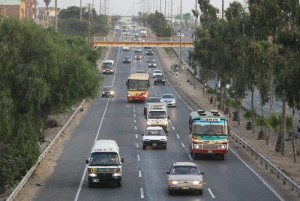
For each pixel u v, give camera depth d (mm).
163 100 114250
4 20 62031
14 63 60375
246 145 68375
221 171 56250
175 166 47094
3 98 58375
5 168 47500
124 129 85812
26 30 61781
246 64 74188
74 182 51250
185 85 158000
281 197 45062
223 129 61906
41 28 64312
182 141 75938
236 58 86188
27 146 54594
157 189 48156
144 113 101000
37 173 54469
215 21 116188
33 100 60500
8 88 59469
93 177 48125
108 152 49219
